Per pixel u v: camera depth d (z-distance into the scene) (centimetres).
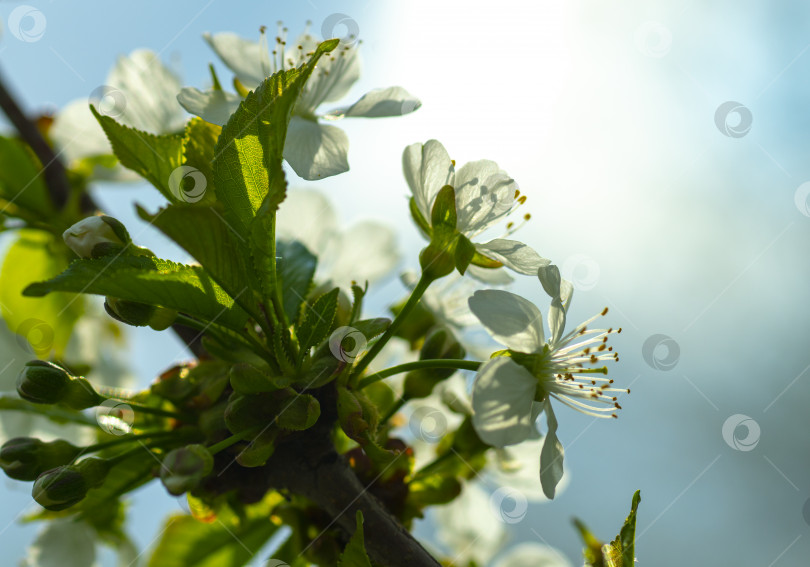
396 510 26
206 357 25
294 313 25
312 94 26
